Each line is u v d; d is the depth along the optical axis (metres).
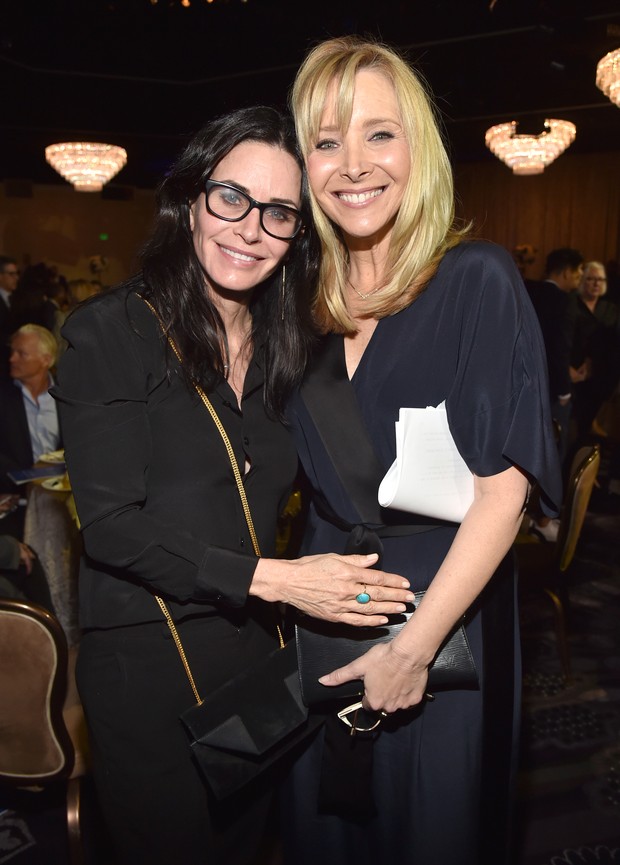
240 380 1.37
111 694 1.32
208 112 7.96
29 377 3.17
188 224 1.33
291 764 1.54
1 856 2.03
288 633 1.58
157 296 1.27
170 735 1.34
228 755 1.30
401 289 1.26
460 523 1.26
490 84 7.16
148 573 1.20
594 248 11.98
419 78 1.32
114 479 1.20
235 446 1.32
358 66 1.20
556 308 4.71
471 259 1.22
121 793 1.35
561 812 2.17
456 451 1.24
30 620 1.55
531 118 8.34
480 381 1.20
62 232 13.21
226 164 1.25
